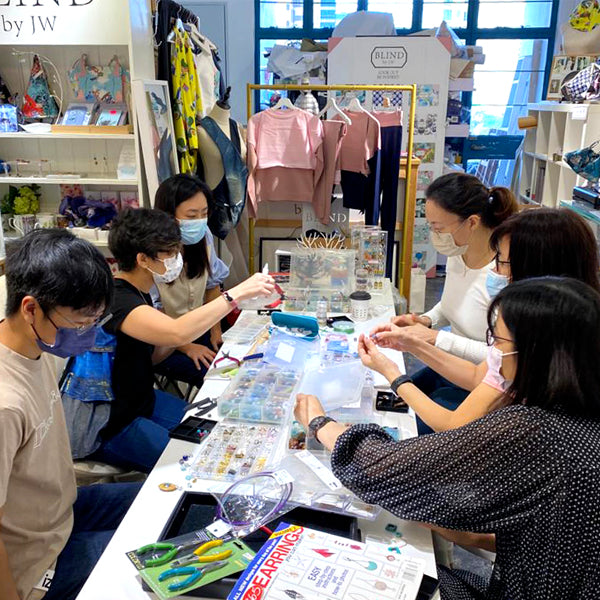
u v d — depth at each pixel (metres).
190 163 3.57
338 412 1.63
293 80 5.54
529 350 1.04
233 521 1.25
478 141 6.36
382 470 1.15
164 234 1.95
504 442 1.04
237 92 6.52
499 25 6.25
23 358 1.27
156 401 2.19
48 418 1.35
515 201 2.14
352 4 6.28
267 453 1.50
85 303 1.21
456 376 1.83
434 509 1.09
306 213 4.09
